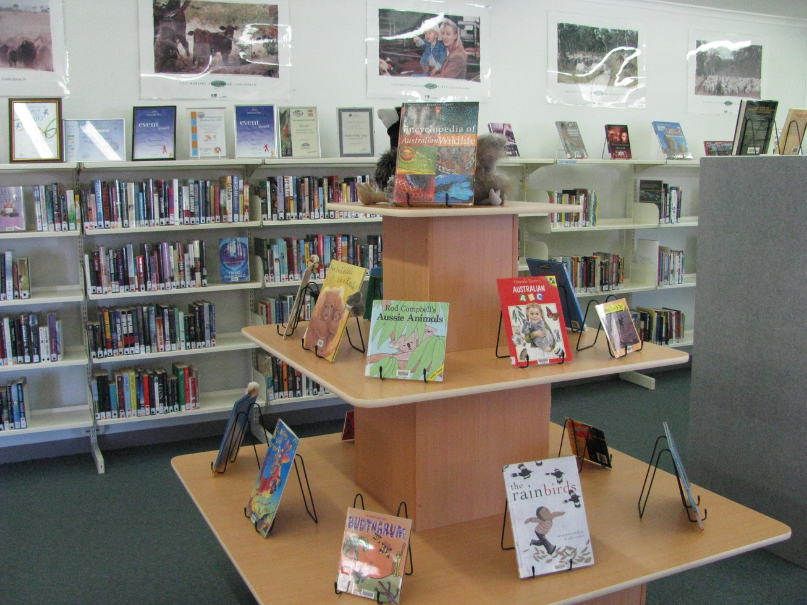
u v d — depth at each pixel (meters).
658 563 1.62
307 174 4.28
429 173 1.74
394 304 1.67
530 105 4.84
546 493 1.62
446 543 1.73
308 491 2.02
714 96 5.54
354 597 1.47
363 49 4.28
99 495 3.33
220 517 1.87
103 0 3.68
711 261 2.84
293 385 4.07
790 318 2.55
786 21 5.69
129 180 3.89
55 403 3.88
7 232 3.44
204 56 3.91
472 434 1.84
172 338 3.80
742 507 1.92
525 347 1.71
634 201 5.28
